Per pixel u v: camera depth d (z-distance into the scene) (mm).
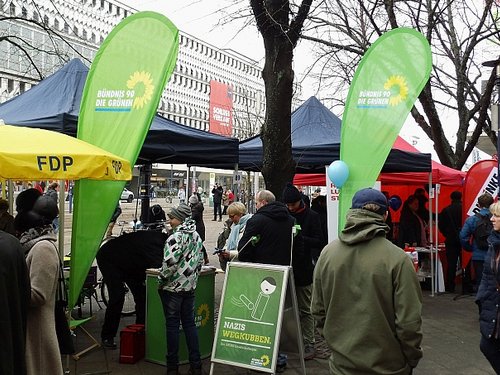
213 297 6195
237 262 5285
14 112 6582
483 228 8445
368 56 6508
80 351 6223
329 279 3135
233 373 5605
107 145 5828
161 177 67062
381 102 6359
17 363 3084
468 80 14836
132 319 8047
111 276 6363
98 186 5629
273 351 4863
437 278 10531
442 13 12883
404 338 2896
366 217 3092
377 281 2969
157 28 5922
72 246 5586
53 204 4145
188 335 5391
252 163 9422
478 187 10711
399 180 11242
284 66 7297
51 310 4031
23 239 4023
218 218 32594
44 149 4477
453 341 6977
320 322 3236
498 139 7422
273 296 5000
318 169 11461
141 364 5820
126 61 5973
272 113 7348
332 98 14445
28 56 13828
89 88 6027
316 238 6184
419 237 10891
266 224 5441
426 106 13656
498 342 4281
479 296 4355
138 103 5805
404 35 6355
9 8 17000
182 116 68562
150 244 6352
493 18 13109
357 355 2971
